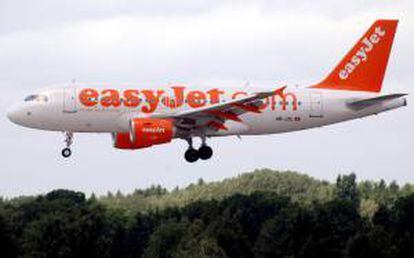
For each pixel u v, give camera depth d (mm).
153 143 164125
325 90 177500
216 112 166375
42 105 164750
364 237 187750
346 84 179250
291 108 174125
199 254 183750
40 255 194875
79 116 165625
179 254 186750
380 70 180250
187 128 168500
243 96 171250
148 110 167125
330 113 176250
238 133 171750
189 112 165250
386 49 180375
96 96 165750
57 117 165125
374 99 175125
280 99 173750
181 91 169250
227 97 170625
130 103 166375
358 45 180125
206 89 170625
